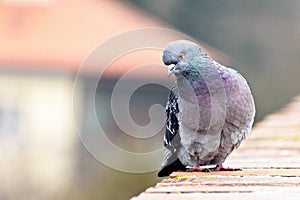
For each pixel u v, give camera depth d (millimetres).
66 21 27734
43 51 25359
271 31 34375
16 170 20188
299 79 33750
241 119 5867
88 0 30359
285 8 34406
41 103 24328
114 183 14328
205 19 34969
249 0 34594
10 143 23312
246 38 34500
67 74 24516
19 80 24500
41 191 19531
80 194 16844
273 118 9758
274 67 34000
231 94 5812
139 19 31188
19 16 27281
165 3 35688
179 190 4641
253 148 6891
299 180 5043
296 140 7320
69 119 24031
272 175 5293
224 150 5969
